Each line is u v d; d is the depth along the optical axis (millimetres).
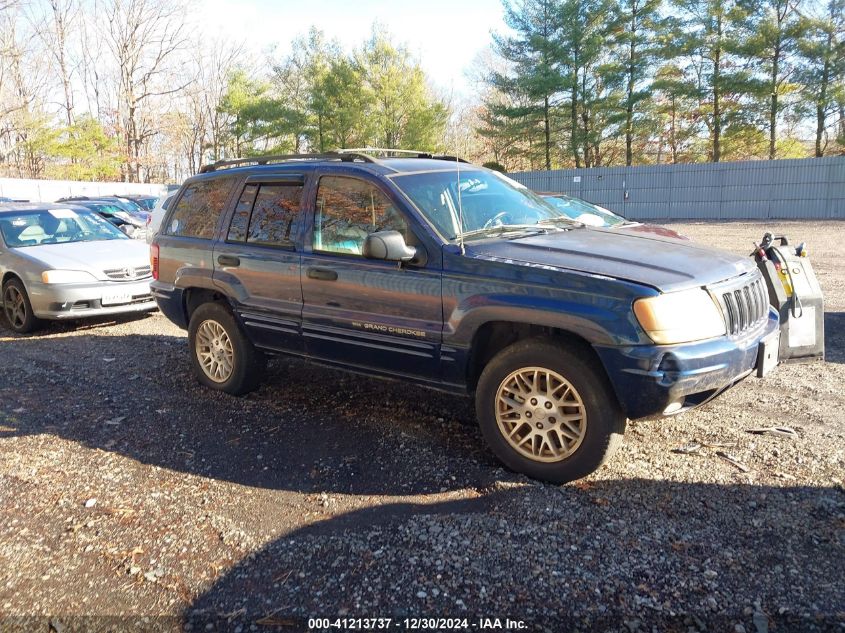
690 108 39406
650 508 3541
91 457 4434
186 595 2947
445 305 4109
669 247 4207
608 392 3664
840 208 27172
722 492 3680
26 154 48938
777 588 2859
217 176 5719
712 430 4539
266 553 3250
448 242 4180
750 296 3969
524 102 42000
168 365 6617
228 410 5277
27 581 3070
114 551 3297
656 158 45938
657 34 37000
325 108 46969
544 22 38781
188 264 5707
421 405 5266
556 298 3697
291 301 4930
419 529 3412
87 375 6336
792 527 3305
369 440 4602
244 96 48375
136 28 53219
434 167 4906
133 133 54188
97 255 8578
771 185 28406
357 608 2824
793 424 4602
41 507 3758
